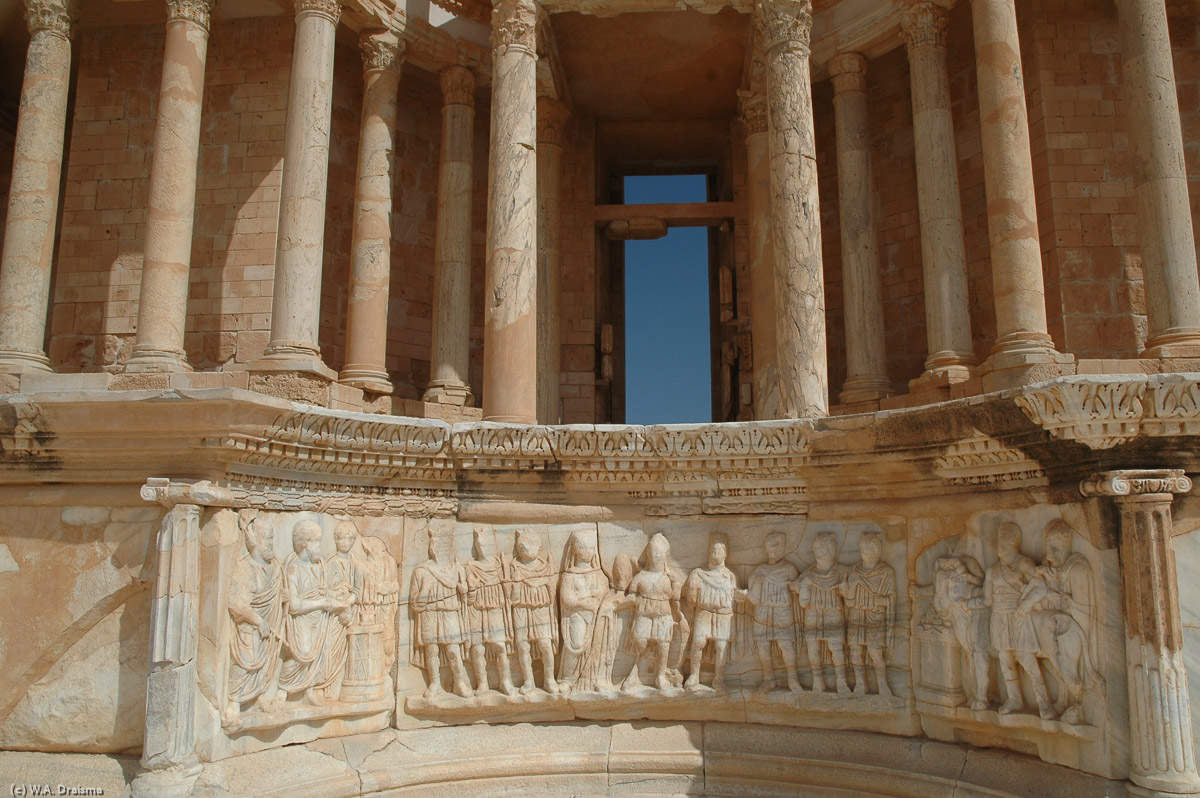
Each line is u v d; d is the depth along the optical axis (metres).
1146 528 7.49
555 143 16.72
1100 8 13.90
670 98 17.77
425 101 17.28
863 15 14.66
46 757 8.32
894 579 9.57
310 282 12.65
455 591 10.06
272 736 8.77
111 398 8.14
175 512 8.23
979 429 8.47
